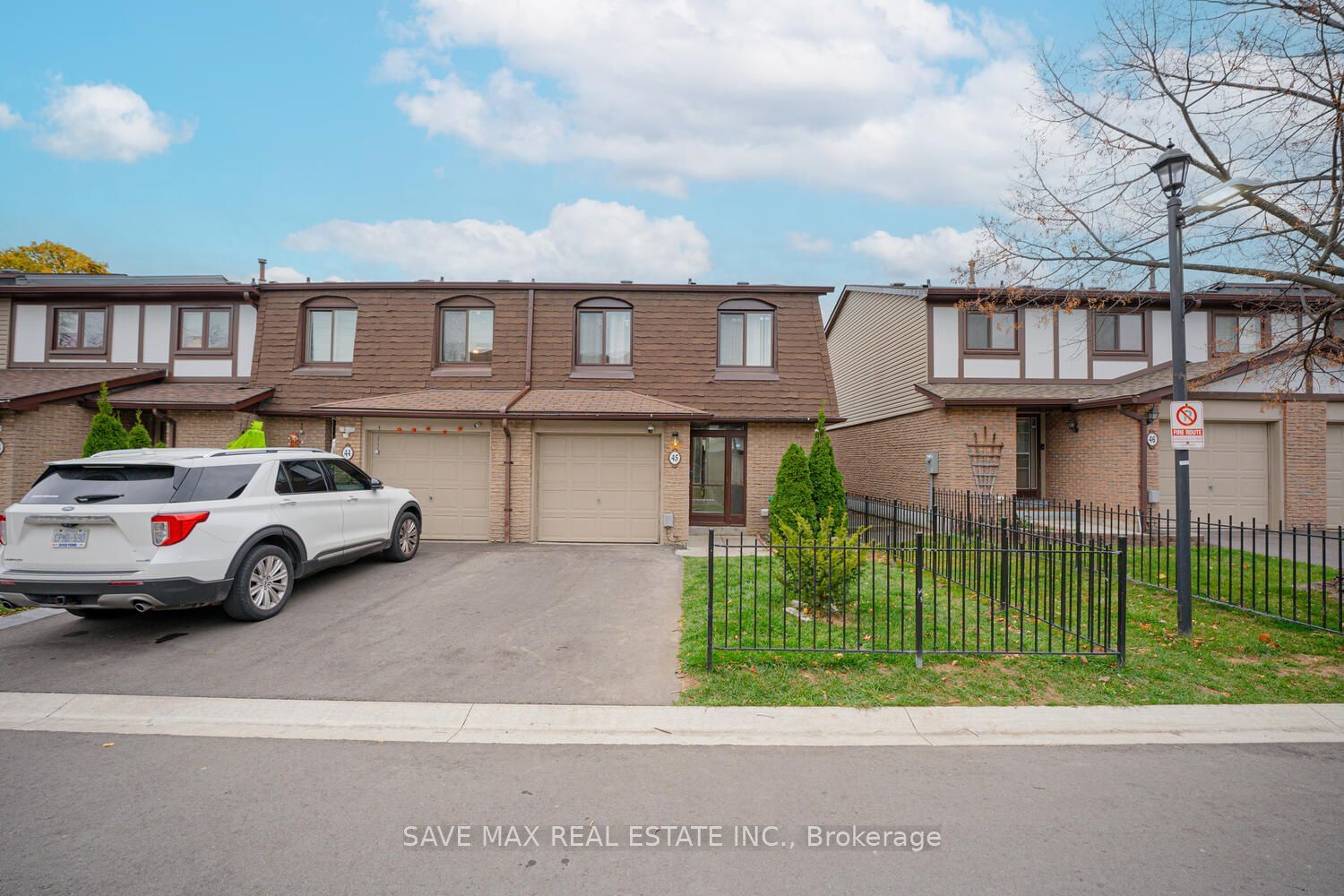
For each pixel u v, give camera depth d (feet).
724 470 49.83
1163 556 36.96
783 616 22.90
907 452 59.67
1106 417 51.52
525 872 10.62
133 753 14.94
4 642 22.24
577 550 39.93
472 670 19.95
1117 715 17.17
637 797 13.05
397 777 13.88
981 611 25.96
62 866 10.70
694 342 50.55
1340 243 27.66
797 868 10.73
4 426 45.37
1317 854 11.24
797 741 15.76
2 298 54.08
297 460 28.17
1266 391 48.83
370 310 50.93
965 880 10.44
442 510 43.91
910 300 59.21
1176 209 24.44
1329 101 26.14
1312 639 22.65
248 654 21.16
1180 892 10.19
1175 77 30.25
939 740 15.89
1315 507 48.80
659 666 20.30
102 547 21.27
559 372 49.98
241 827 11.90
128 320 53.72
